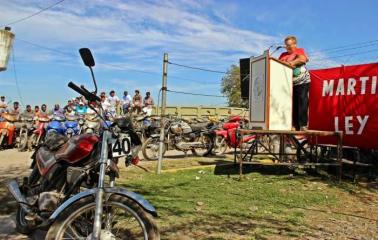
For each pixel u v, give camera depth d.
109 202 3.72
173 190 7.15
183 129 11.73
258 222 5.38
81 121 13.14
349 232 5.07
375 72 8.27
